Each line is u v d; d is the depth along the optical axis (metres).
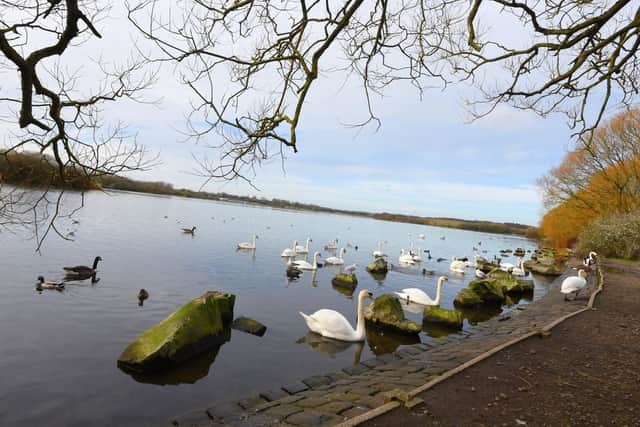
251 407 6.42
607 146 33.97
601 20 5.36
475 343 10.32
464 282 25.30
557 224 51.78
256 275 20.72
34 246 22.48
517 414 5.40
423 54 6.29
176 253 25.47
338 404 5.91
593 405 5.86
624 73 7.52
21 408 6.48
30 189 5.12
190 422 6.00
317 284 20.03
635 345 9.41
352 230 78.69
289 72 5.12
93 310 12.00
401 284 22.58
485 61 6.45
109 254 22.62
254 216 87.62
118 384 7.59
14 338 9.31
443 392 5.97
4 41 3.42
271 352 9.95
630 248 35.38
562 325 10.98
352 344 11.21
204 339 9.66
